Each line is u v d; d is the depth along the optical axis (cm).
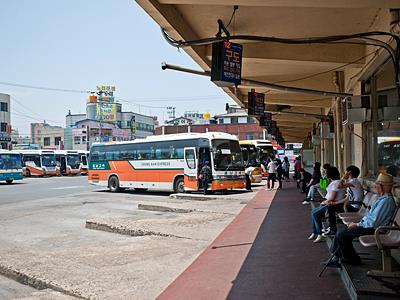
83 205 1978
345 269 584
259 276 655
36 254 903
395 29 731
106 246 984
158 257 848
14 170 3856
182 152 2320
